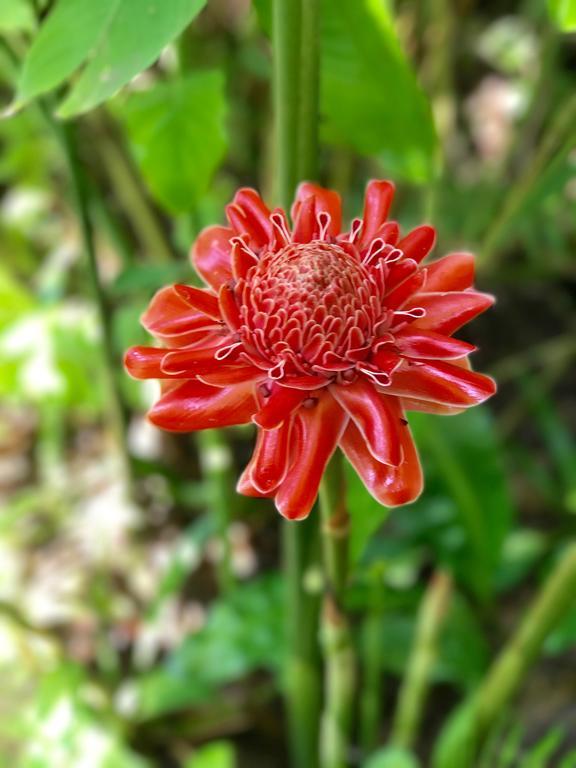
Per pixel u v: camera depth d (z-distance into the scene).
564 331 0.80
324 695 0.51
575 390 0.76
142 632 0.62
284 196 0.35
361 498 0.35
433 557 0.63
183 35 0.43
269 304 0.24
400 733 0.49
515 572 0.58
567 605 0.40
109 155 0.59
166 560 0.67
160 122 0.41
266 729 0.59
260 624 0.53
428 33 0.72
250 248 0.27
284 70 0.32
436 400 0.25
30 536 0.69
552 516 0.67
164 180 0.43
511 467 0.69
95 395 0.61
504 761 0.45
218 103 0.41
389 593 0.54
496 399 0.75
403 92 0.41
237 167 0.84
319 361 0.24
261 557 0.67
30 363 0.59
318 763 0.50
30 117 0.67
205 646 0.53
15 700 0.55
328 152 0.76
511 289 0.83
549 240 0.70
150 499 0.71
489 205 0.70
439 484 0.58
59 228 0.83
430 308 0.26
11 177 0.88
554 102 0.76
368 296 0.25
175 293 0.27
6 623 0.57
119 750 0.48
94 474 0.72
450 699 0.60
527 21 0.89
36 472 0.74
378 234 0.27
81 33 0.28
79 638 0.63
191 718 0.58
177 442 0.74
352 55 0.40
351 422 0.26
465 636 0.54
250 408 0.25
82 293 0.79
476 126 0.90
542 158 0.43
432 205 0.46
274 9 0.31
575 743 0.54
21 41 0.49
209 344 0.26
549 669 0.58
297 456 0.24
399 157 0.44
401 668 0.55
